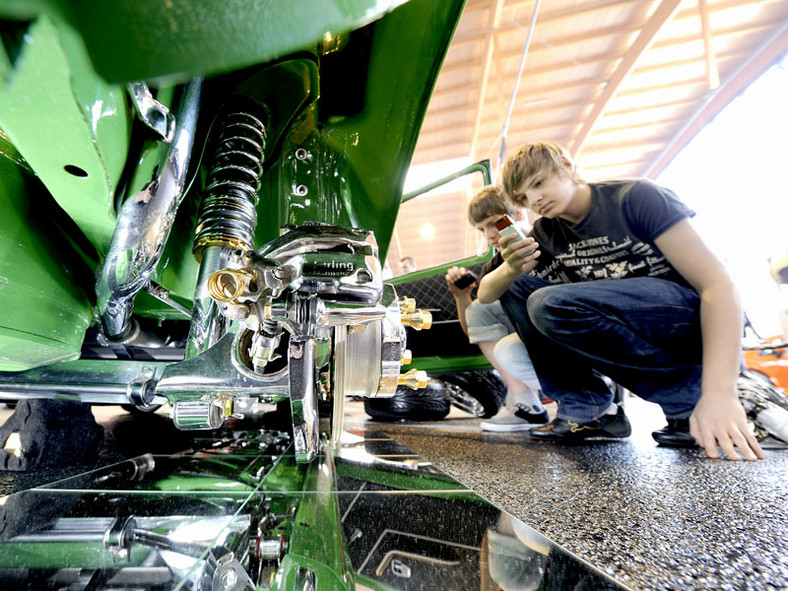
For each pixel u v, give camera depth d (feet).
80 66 0.92
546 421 6.33
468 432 5.85
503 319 6.45
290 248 1.78
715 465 3.01
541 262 5.52
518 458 3.43
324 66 2.70
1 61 0.87
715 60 26.86
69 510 1.65
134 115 1.32
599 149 34.65
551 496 2.13
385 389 2.23
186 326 4.29
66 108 1.04
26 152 1.23
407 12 2.43
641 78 28.30
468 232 40.01
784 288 9.28
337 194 3.08
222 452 3.42
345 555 1.17
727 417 3.21
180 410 2.01
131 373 2.78
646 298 4.00
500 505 1.95
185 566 1.10
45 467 3.18
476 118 29.48
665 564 1.27
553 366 4.94
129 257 1.67
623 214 4.36
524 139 32.94
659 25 23.88
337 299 1.67
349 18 1.00
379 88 2.76
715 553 1.36
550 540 1.35
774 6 23.86
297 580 0.99
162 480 2.27
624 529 1.60
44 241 1.97
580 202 4.65
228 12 0.85
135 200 1.53
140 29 0.84
